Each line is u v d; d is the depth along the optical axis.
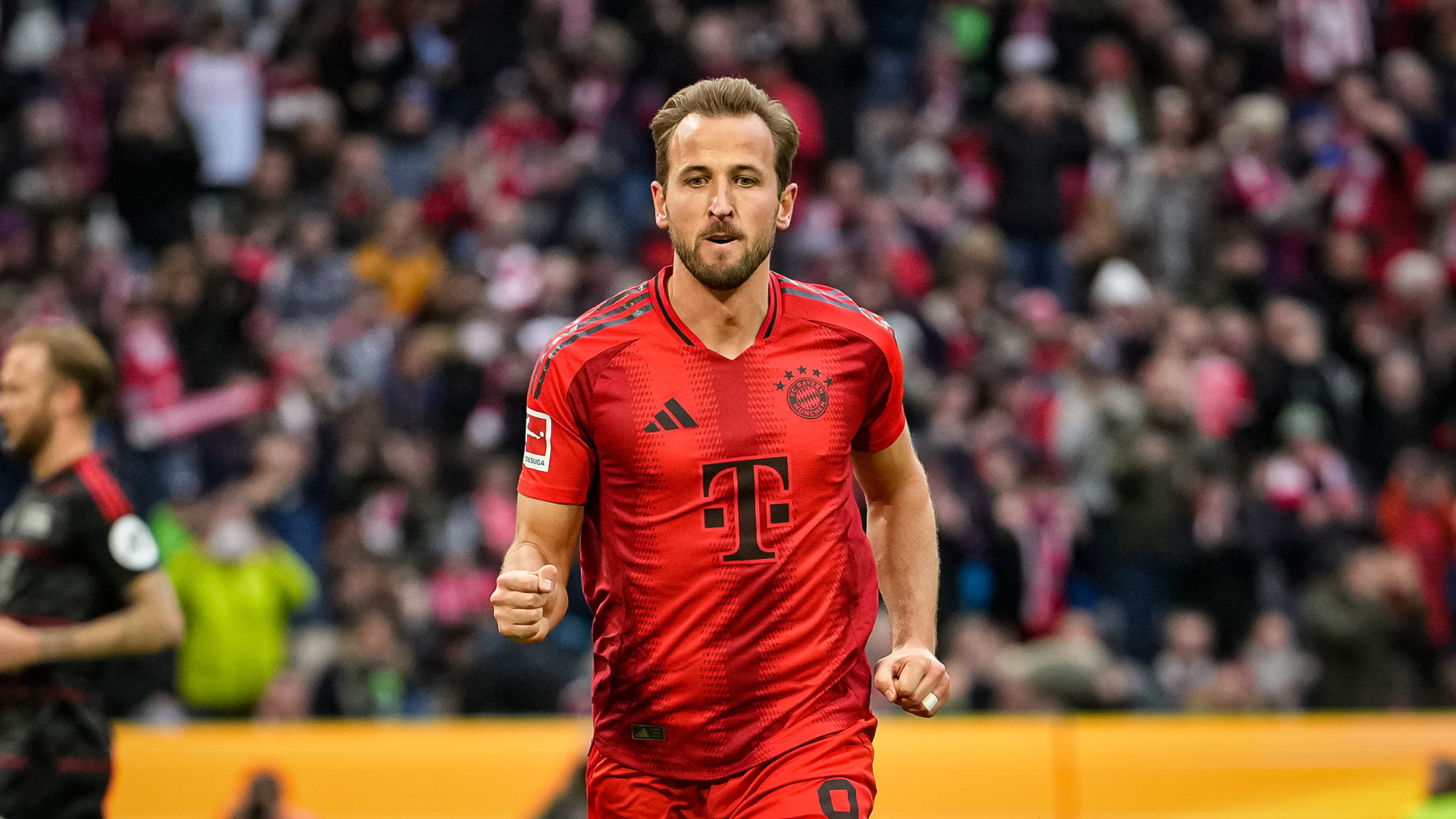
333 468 38.72
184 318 42.25
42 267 44.56
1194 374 38.75
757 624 11.55
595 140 48.69
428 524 37.28
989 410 38.28
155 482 39.50
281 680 30.97
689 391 11.69
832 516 11.79
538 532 11.77
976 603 34.47
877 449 12.45
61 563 16.17
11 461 38.25
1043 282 46.47
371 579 33.31
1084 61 50.94
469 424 39.38
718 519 11.57
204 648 31.28
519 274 43.16
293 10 55.56
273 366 41.19
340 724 27.44
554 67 49.50
